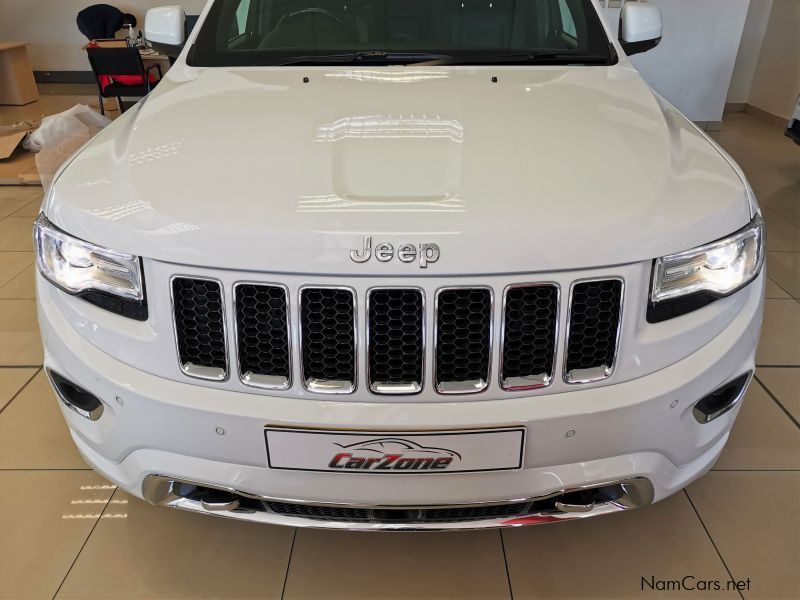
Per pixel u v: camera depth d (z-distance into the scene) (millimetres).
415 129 1331
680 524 1602
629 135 1339
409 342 1092
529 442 1126
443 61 1752
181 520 1617
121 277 1144
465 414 1105
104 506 1658
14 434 1907
